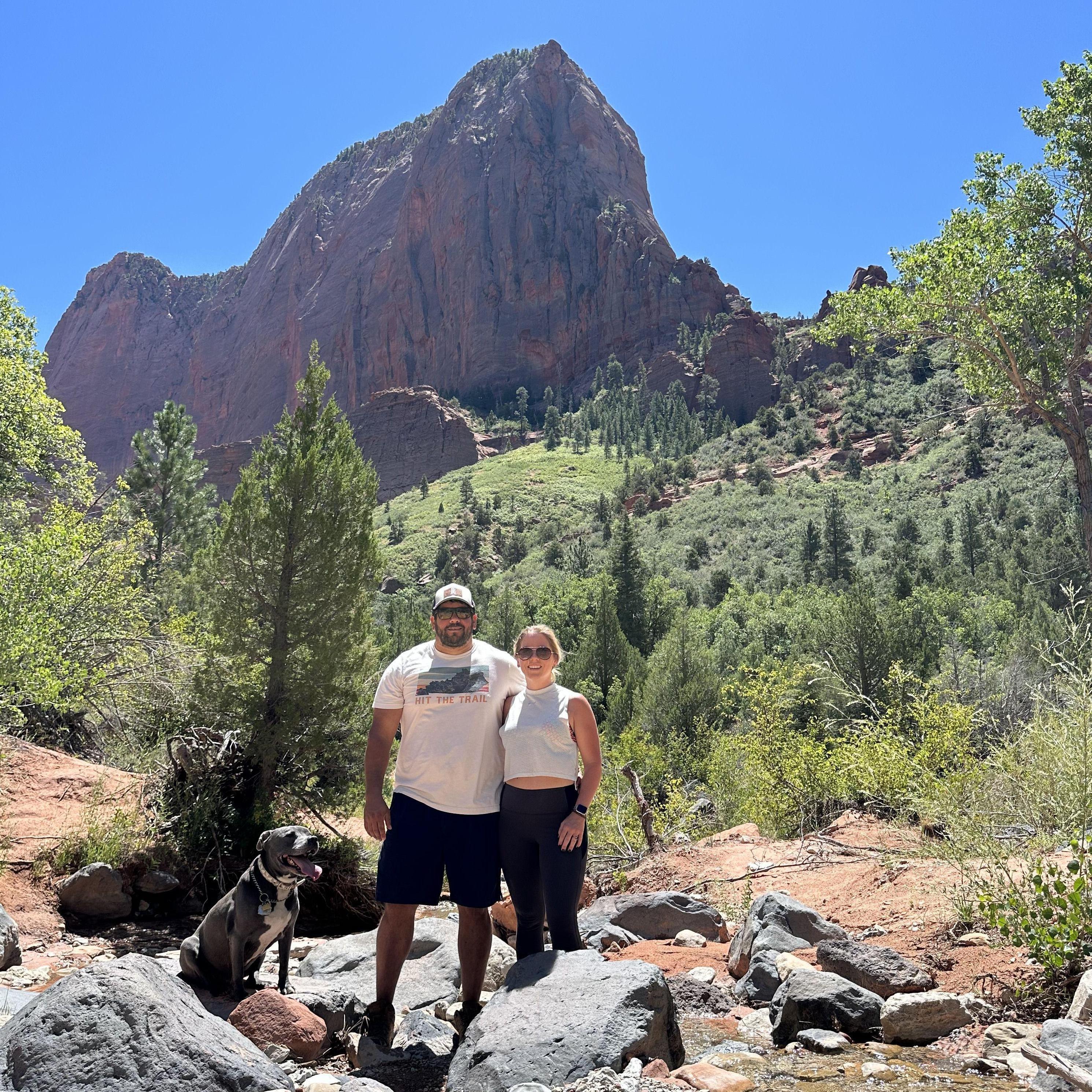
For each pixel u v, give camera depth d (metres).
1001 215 19.02
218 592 10.50
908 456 106.56
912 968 4.16
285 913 4.29
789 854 7.59
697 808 12.28
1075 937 3.89
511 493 143.00
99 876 7.32
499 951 5.11
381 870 4.00
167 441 41.41
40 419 18.52
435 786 4.01
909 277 19.33
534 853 4.04
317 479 10.62
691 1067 3.26
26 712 11.62
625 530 50.34
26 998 4.35
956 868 5.57
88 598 11.43
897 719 9.37
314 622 10.34
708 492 112.62
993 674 16.77
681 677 25.39
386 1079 3.50
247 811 9.62
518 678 4.20
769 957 4.60
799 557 78.69
